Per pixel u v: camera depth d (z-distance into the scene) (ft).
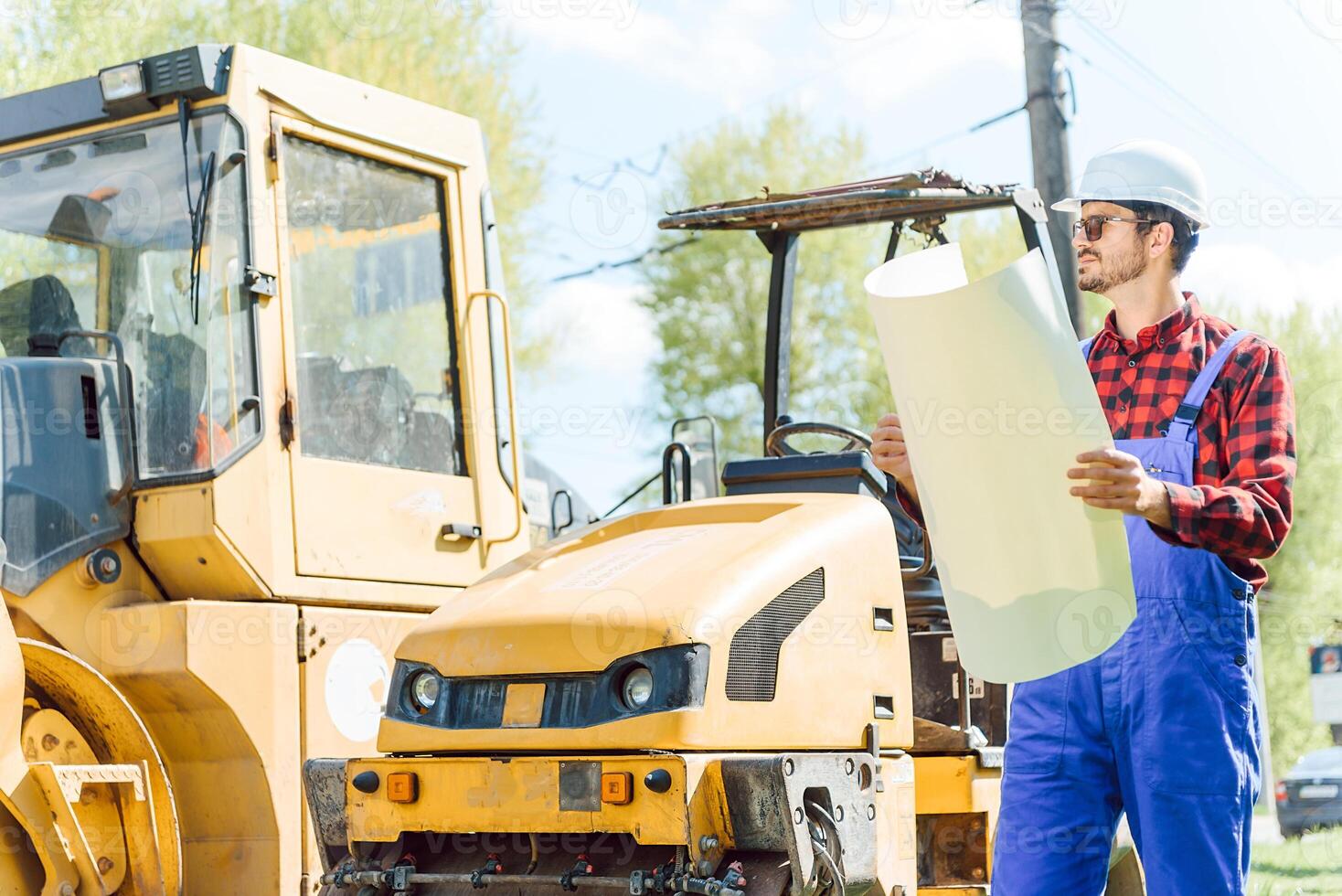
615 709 10.13
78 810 12.07
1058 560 8.02
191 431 13.47
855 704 11.34
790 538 11.29
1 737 11.38
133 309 13.97
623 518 12.64
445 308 15.96
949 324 7.80
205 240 13.60
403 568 14.84
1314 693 46.98
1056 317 7.93
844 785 10.48
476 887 10.31
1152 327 9.43
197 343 13.55
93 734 12.50
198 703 12.99
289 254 14.21
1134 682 9.14
